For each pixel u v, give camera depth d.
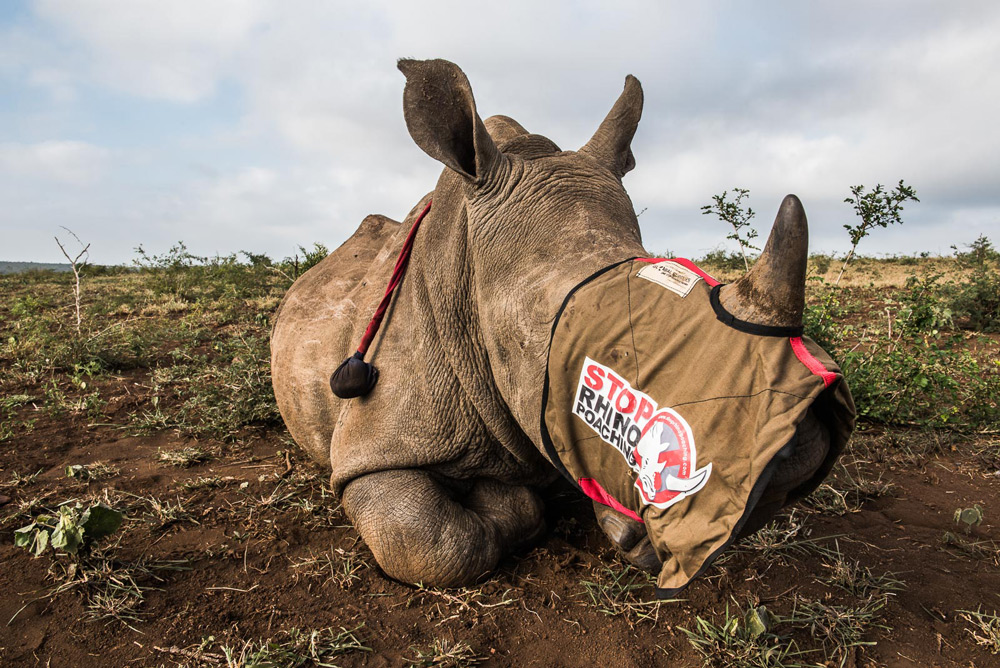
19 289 19.19
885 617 3.04
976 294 10.31
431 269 3.46
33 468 4.91
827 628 2.90
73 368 7.83
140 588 3.28
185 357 8.08
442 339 3.40
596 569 3.42
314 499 4.30
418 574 3.28
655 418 2.21
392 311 3.73
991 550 3.67
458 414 3.45
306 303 4.61
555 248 2.80
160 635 2.94
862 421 5.69
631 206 3.09
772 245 2.01
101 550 3.53
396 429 3.52
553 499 4.16
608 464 2.43
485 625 2.99
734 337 2.10
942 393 6.04
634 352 2.31
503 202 2.98
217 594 3.26
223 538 3.81
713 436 2.07
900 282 14.98
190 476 4.73
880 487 4.44
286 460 4.98
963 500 4.33
